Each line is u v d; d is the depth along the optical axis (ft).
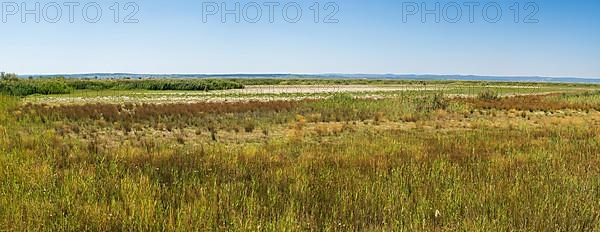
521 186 16.78
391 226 12.57
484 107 83.41
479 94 110.01
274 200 14.69
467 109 76.54
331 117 62.64
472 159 24.26
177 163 22.44
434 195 15.80
